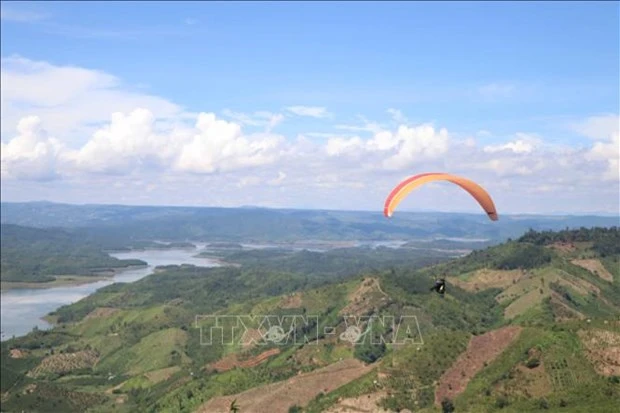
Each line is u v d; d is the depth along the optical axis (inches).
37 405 7529.5
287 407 5753.0
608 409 4237.2
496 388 4913.9
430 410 4982.8
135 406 7249.0
